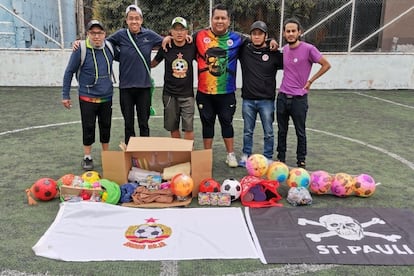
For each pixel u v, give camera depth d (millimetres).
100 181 3688
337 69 10789
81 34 14469
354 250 2939
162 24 11828
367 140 6016
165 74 4602
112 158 3822
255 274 2660
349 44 10828
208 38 4441
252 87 4551
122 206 3578
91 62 4324
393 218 3445
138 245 2969
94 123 4531
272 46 4461
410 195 3996
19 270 2676
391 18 11414
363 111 8133
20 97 8914
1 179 4238
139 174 3961
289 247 2971
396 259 2834
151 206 3594
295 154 5270
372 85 10945
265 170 3990
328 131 6520
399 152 5430
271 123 4676
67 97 4418
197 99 4641
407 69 10898
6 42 11148
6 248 2936
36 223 3305
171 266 2729
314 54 4340
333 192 3930
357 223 3344
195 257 2830
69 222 3270
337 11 10516
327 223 3340
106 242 3004
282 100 4543
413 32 11555
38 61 10336
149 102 4711
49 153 5125
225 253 2885
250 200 3730
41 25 12141
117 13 12336
